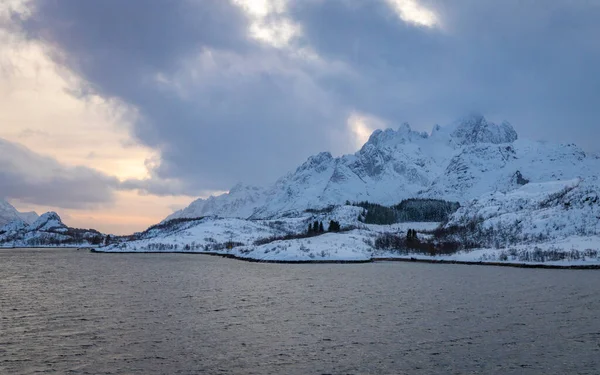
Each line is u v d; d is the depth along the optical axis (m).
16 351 52.47
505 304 81.19
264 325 64.81
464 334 59.47
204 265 184.38
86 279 128.00
